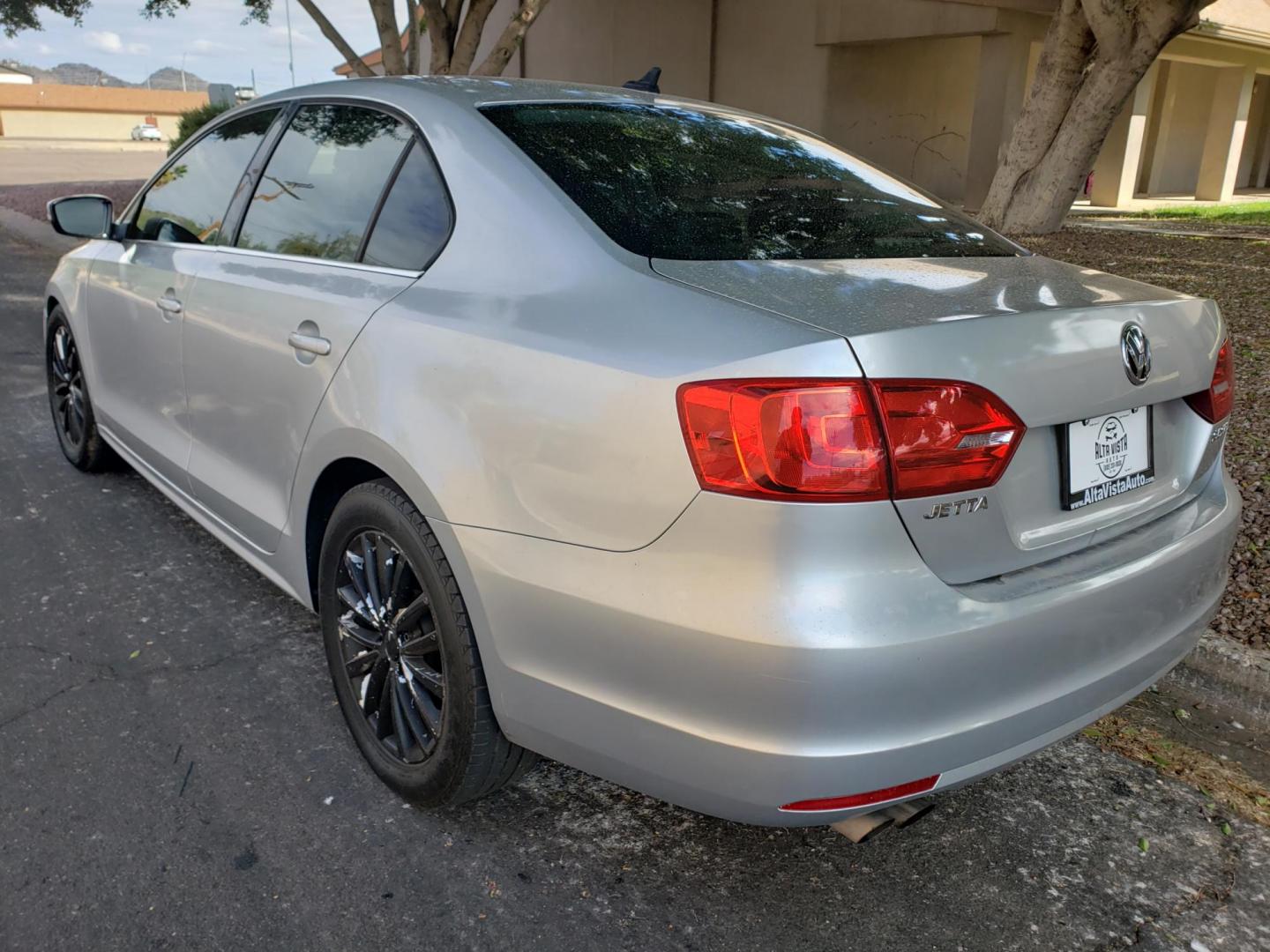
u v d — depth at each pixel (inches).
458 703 85.4
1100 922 85.5
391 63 465.7
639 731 72.1
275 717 110.3
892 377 65.7
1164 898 88.7
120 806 94.6
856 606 65.1
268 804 96.0
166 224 141.6
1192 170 922.7
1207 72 898.1
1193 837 97.1
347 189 106.4
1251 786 105.7
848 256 87.2
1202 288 335.0
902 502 66.3
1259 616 131.3
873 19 652.7
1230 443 192.4
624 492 70.6
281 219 115.4
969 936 83.4
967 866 91.9
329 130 113.6
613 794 100.3
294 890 85.1
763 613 65.1
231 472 119.6
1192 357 87.6
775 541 65.2
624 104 109.5
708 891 87.4
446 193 94.2
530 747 82.0
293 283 106.0
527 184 88.3
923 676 66.8
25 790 96.2
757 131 114.5
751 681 65.9
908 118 751.7
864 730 66.5
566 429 73.9
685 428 67.7
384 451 87.6
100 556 149.3
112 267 150.5
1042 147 484.4
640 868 89.9
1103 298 82.5
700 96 767.7
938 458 67.0
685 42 761.0
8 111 2696.9
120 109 2859.3
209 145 138.3
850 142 718.5
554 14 831.7
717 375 67.1
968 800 102.0
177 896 83.8
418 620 90.7
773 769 67.1
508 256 86.3
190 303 123.9
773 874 90.0
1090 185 806.5
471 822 95.0
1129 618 80.0
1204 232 512.1
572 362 74.6
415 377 86.0
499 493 78.1
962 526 69.2
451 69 463.8
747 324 69.4
